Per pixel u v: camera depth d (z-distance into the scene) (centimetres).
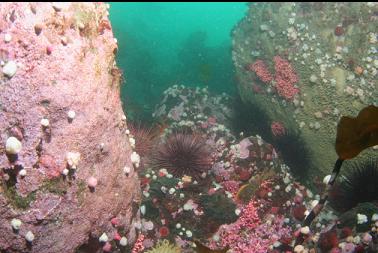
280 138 117
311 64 122
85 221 54
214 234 82
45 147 48
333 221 84
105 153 57
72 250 53
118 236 61
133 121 114
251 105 135
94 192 55
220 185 94
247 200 90
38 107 47
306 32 131
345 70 116
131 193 64
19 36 46
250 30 154
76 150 51
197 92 155
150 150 100
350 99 111
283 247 79
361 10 125
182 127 132
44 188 49
